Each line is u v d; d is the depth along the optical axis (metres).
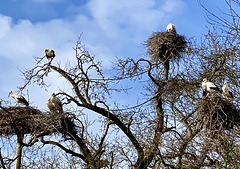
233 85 13.75
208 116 12.27
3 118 14.14
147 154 12.98
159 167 13.42
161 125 13.82
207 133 11.93
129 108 13.59
